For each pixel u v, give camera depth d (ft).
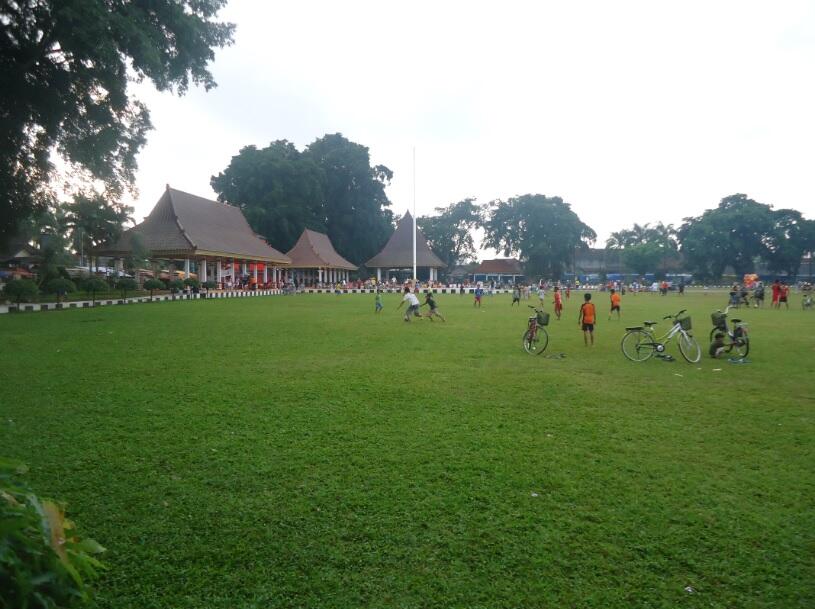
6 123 55.47
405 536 10.96
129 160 64.13
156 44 54.85
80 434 17.22
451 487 13.37
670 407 21.48
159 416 19.43
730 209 259.80
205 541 10.70
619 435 17.66
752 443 16.97
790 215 249.55
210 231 132.36
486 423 18.94
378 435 17.46
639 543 10.76
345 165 226.99
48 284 78.33
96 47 46.75
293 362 31.40
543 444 16.70
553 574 9.70
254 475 14.03
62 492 12.85
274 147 221.87
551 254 246.47
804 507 12.38
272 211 195.42
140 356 33.01
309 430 17.93
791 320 67.31
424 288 177.27
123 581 9.31
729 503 12.57
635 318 68.95
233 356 33.45
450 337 45.37
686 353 33.47
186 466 14.61
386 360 32.50
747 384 26.18
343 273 216.95
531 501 12.62
